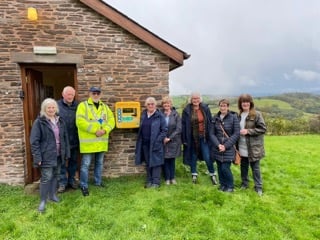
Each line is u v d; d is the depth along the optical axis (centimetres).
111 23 655
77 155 650
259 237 421
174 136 618
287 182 689
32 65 642
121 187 614
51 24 626
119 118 651
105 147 596
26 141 648
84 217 475
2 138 625
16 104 625
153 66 682
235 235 428
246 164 614
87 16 641
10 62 616
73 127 586
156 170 622
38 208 505
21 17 614
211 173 650
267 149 1188
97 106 586
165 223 458
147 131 615
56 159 507
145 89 682
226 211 501
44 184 502
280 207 527
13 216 482
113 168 681
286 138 1756
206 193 577
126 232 434
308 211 511
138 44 671
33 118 671
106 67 659
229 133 585
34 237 418
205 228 443
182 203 526
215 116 601
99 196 562
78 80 647
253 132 568
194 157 651
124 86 670
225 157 583
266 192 602
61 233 425
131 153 689
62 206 514
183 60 687
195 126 638
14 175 634
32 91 668
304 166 852
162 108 666
